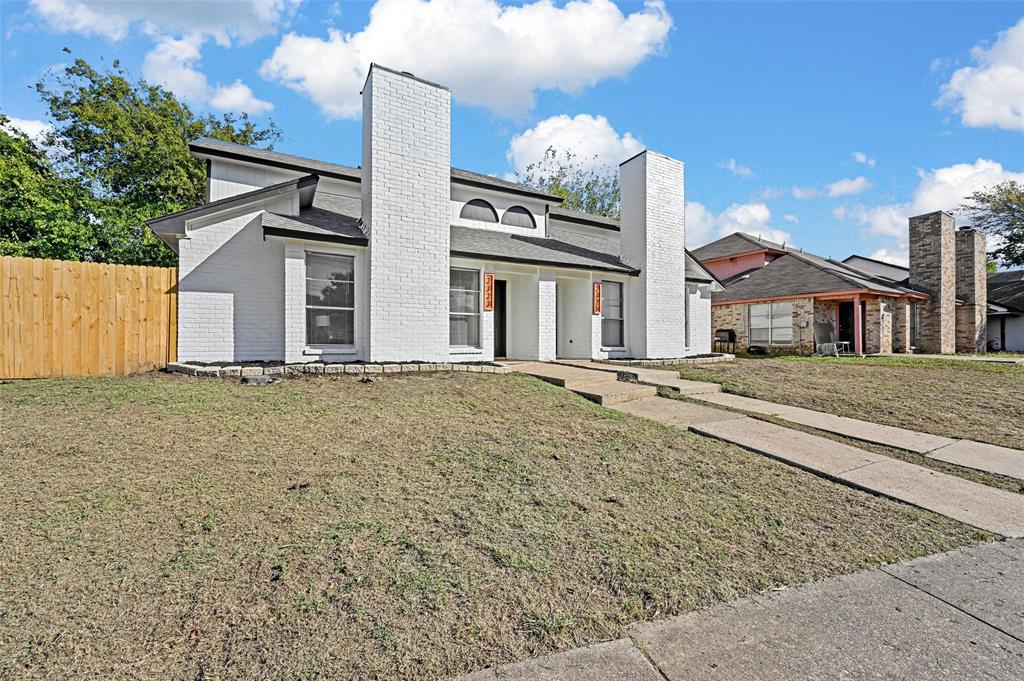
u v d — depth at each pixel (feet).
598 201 122.93
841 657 7.35
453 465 14.76
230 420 17.74
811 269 65.57
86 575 8.74
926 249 66.59
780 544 11.29
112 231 50.72
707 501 13.53
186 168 68.59
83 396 20.39
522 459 15.60
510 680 6.64
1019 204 89.81
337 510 11.60
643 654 7.31
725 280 85.97
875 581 9.83
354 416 18.99
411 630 7.65
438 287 33.76
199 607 7.99
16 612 7.73
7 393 20.71
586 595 8.84
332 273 31.99
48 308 26.66
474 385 25.64
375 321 31.40
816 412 25.80
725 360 46.93
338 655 7.03
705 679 6.75
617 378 30.71
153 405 19.22
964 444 20.47
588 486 13.98
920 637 7.95
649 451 17.37
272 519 11.03
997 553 11.28
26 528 10.25
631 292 46.62
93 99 69.26
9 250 43.34
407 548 10.09
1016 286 87.92
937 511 13.67
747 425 21.89
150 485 12.48
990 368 41.63
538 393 24.70
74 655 6.89
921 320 66.85
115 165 66.95
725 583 9.48
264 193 33.14
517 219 48.98
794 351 62.34
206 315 32.24
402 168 32.45
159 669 6.67
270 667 6.75
